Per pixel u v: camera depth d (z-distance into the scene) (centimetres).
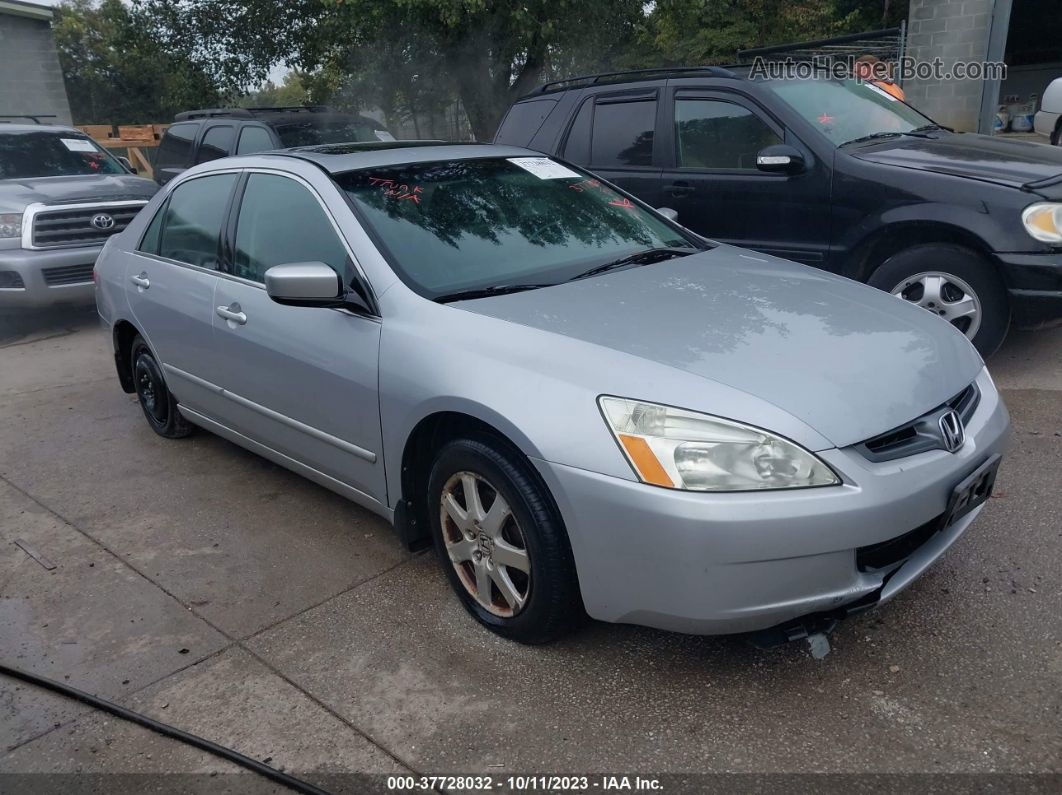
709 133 590
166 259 463
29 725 281
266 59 1534
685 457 245
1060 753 240
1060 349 559
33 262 777
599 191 423
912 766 239
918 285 514
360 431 337
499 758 253
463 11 1210
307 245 366
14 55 1848
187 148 1107
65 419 571
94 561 384
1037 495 377
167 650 316
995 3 1088
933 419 268
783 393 253
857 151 537
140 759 263
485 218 370
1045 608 301
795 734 254
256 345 382
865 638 294
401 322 318
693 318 299
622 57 1465
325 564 369
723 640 299
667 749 252
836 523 240
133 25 1532
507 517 290
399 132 1563
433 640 311
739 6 1736
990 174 493
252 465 477
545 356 279
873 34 787
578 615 290
